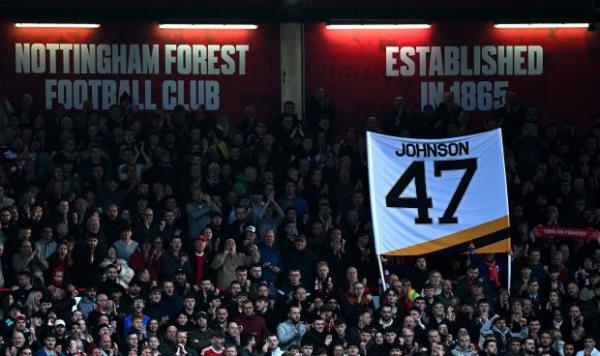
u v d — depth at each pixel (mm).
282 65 80375
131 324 61219
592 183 73938
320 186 71438
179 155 72875
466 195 66625
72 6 78812
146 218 66562
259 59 80438
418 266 66688
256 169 71812
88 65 79625
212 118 80125
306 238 68750
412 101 80750
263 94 80438
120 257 65250
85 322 60375
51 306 60906
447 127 76312
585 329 65500
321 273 65000
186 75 80062
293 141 74312
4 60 79062
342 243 67312
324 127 76438
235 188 70938
